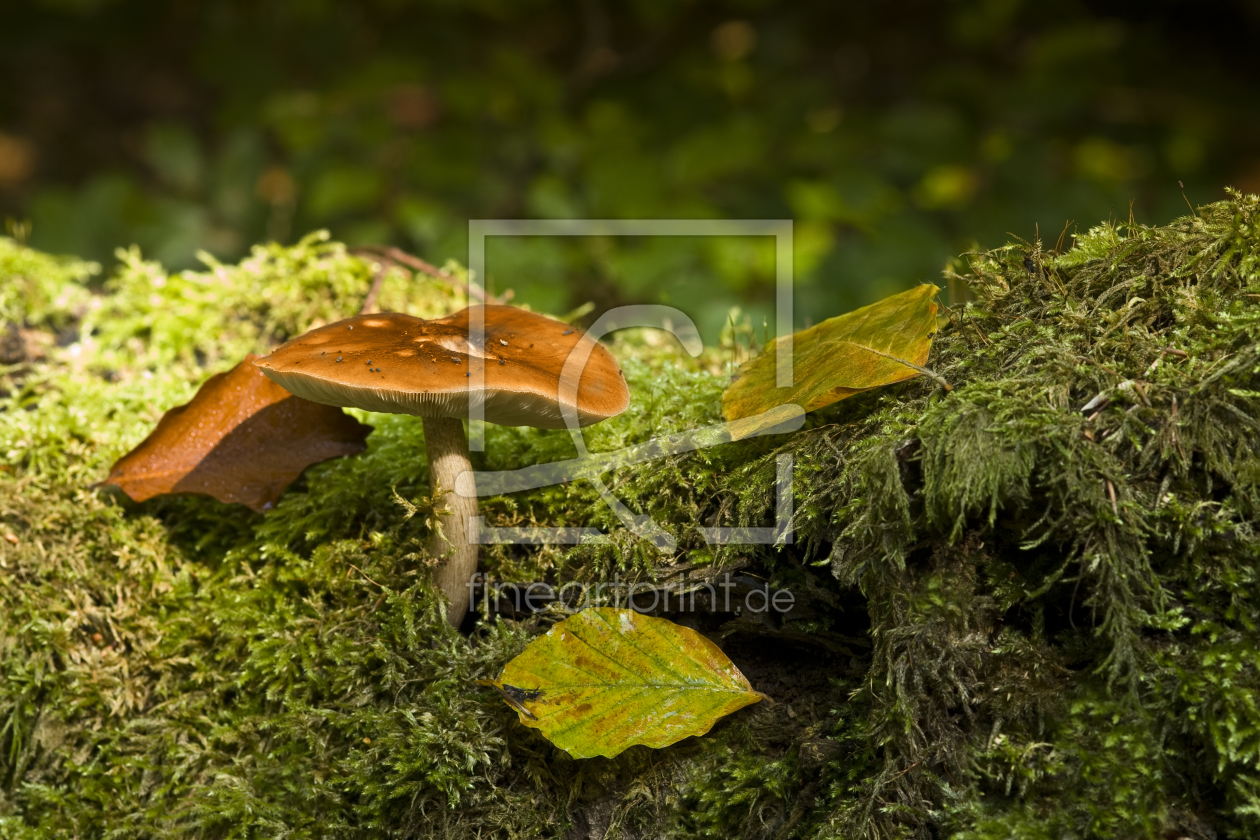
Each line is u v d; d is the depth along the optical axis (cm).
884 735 73
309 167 146
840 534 74
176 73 209
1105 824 71
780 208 134
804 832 74
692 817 75
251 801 77
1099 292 75
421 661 77
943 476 72
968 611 73
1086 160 145
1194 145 148
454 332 76
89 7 179
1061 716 72
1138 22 178
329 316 88
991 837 71
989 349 75
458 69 161
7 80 198
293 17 154
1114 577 72
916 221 127
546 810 76
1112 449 72
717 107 155
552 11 188
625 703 74
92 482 81
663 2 165
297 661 78
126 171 192
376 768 76
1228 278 74
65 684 79
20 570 80
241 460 80
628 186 131
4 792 79
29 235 135
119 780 78
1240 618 71
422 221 134
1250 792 71
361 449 80
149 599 80
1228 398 72
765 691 76
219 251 143
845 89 183
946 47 182
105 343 86
